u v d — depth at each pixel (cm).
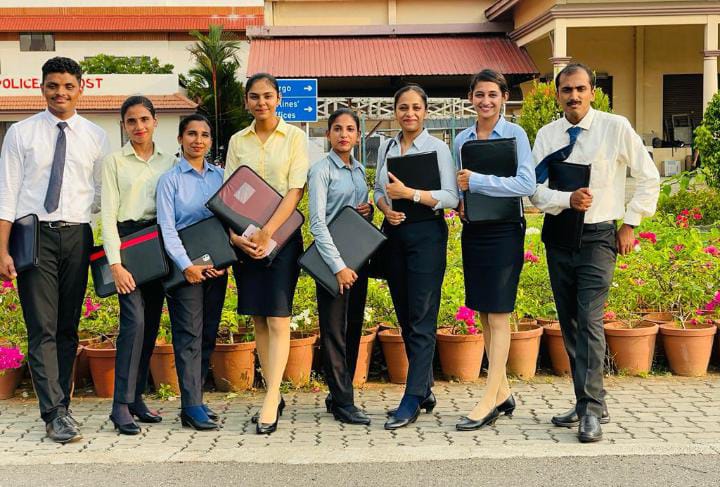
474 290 507
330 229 508
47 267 498
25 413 559
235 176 504
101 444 484
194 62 3697
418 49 2308
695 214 1055
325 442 482
